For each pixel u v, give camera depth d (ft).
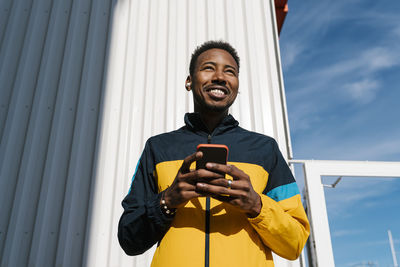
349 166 7.85
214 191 2.70
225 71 4.21
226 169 2.72
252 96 8.04
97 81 8.55
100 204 7.20
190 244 2.97
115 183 7.34
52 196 7.45
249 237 3.10
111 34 8.99
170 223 3.23
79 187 7.45
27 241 7.13
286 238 3.00
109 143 7.75
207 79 4.10
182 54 8.60
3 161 7.90
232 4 9.18
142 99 8.13
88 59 8.82
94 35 9.10
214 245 2.95
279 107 7.94
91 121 8.10
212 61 4.21
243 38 8.75
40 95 8.55
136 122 7.89
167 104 8.02
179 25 8.96
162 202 2.96
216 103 4.01
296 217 3.39
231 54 4.75
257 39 8.75
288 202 3.47
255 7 9.17
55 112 8.31
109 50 8.79
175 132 4.11
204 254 2.91
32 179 7.68
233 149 3.70
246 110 7.89
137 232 3.16
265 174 3.58
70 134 8.04
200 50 4.83
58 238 7.05
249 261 2.94
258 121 7.78
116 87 8.34
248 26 8.89
